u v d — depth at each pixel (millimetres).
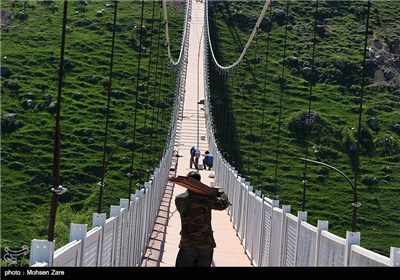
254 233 24062
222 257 25234
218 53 108250
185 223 12641
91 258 12070
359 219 64375
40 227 50719
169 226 32344
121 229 16500
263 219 21766
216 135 82375
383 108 94312
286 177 73062
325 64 105250
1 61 90312
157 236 29047
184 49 98875
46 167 64688
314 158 79375
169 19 115875
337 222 64562
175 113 71875
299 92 97688
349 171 76875
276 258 18344
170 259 24000
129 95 86812
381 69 105125
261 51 108938
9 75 87125
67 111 80188
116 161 68000
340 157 80312
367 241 60406
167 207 38812
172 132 62188
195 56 105250
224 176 44312
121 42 102000
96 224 13250
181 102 87062
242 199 30297
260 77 101188
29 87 84500
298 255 15055
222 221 36500
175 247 26719
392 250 9438
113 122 78500
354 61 106062
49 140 71812
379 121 90375
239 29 117188
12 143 69375
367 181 73688
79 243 10672
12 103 79438
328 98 96500
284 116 89625
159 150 71375
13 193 58000
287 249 16641
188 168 59000
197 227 12578
